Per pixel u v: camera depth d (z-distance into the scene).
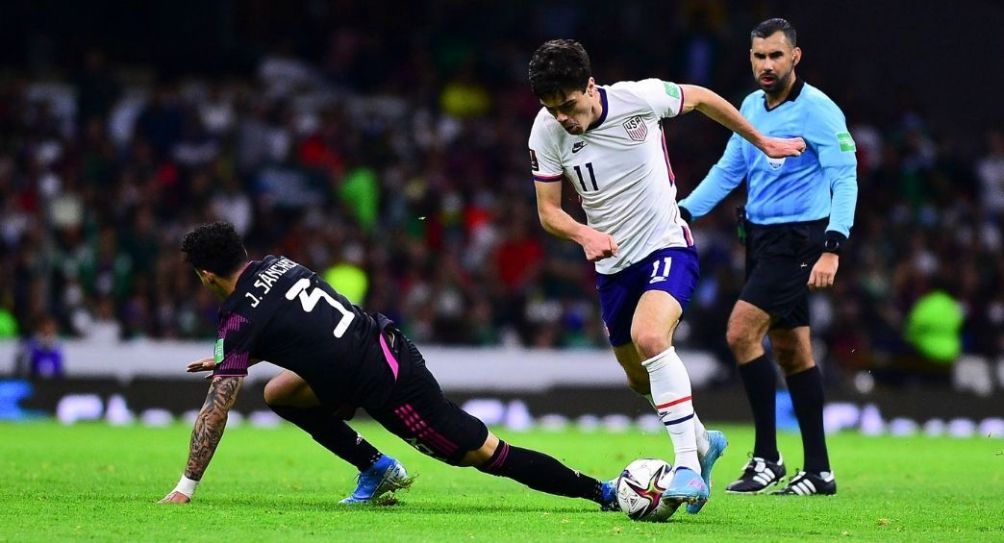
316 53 92.31
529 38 95.38
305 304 22.23
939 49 95.19
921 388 67.62
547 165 23.75
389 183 74.94
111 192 69.06
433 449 22.62
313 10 92.94
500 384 62.62
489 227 73.62
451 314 66.31
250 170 74.75
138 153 72.12
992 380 68.44
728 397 61.06
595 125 23.17
